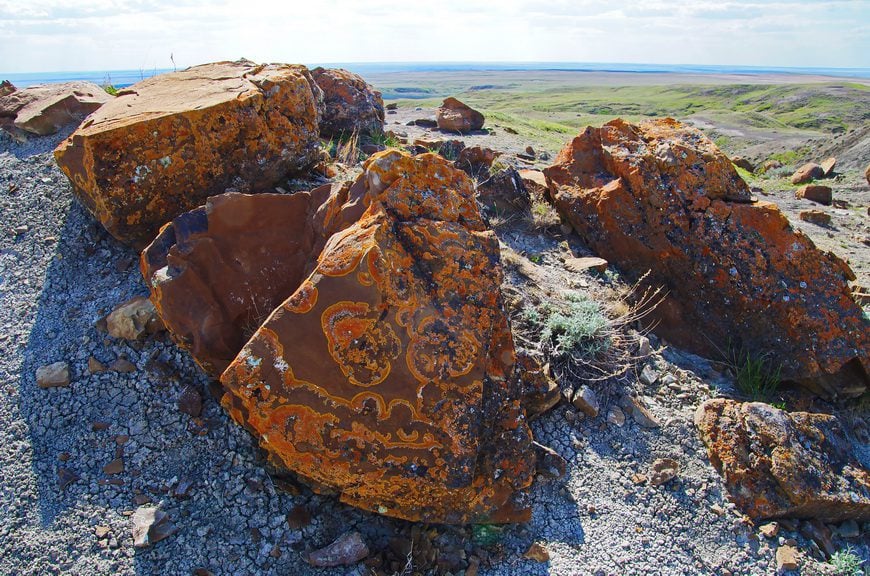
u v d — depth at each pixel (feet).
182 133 14.76
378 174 11.42
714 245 16.31
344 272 9.96
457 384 10.14
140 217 14.82
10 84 23.08
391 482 9.84
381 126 31.35
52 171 18.10
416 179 11.69
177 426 11.94
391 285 10.09
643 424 13.79
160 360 12.91
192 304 11.76
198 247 12.00
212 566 10.23
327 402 9.59
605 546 11.38
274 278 12.31
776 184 51.72
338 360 9.68
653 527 11.93
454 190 12.12
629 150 19.03
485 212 20.70
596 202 18.99
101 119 14.94
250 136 16.10
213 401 12.26
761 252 15.94
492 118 59.00
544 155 40.27
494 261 11.53
